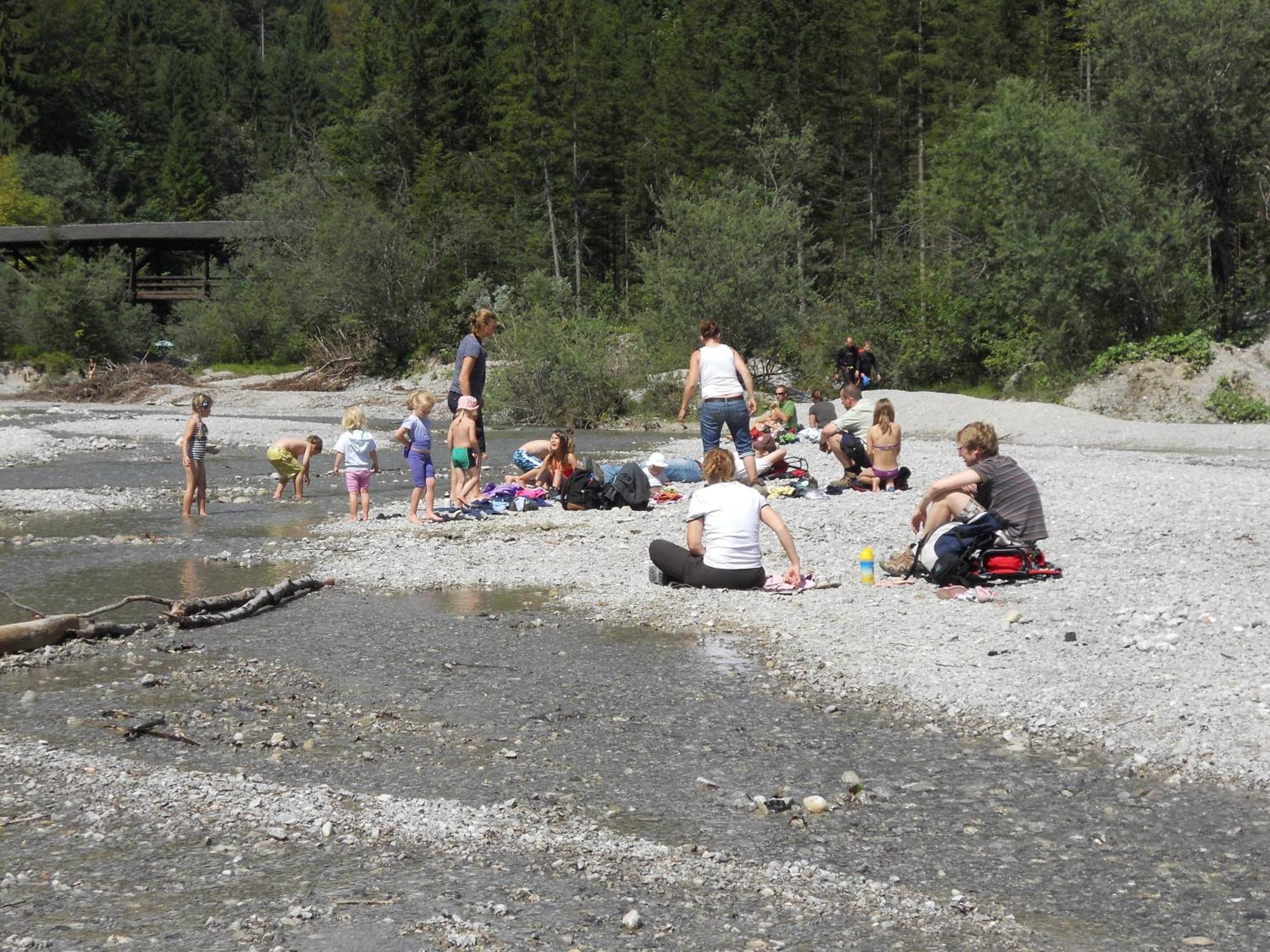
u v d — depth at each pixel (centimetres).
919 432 2994
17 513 1595
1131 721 649
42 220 8625
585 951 408
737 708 700
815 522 1329
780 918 435
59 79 10575
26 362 5828
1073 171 3556
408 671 783
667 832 517
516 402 3609
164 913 435
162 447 2686
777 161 5881
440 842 503
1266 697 661
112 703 716
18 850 493
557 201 7125
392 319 5700
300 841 504
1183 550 1138
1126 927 428
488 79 8381
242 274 6881
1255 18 3541
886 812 541
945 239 4556
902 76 6775
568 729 662
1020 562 995
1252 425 2978
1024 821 528
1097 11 3819
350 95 8962
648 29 9012
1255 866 478
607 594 1021
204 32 15088
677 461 1784
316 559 1212
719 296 4006
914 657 786
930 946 414
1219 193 3744
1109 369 3503
